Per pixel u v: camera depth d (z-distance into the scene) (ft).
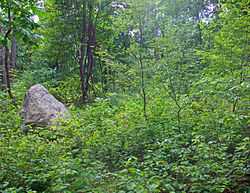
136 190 13.35
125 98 34.68
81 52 51.42
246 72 22.20
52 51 54.34
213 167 16.30
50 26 51.80
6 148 20.17
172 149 19.54
